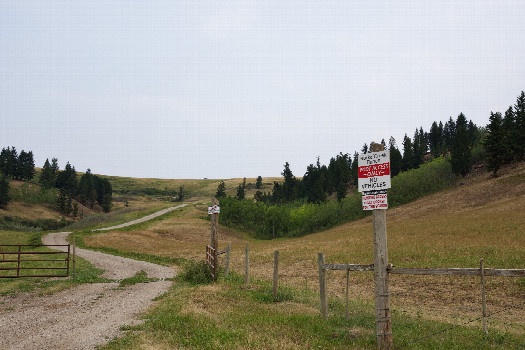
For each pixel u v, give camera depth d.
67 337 8.86
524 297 15.92
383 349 7.66
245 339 8.05
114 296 15.30
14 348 8.12
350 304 13.20
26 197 161.00
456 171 114.38
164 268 28.06
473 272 8.44
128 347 7.66
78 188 192.38
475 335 8.91
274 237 106.31
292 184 180.88
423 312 13.07
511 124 110.69
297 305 12.26
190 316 10.05
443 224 57.19
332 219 104.88
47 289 16.91
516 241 33.97
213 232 18.91
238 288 15.59
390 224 76.75
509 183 86.75
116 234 69.56
